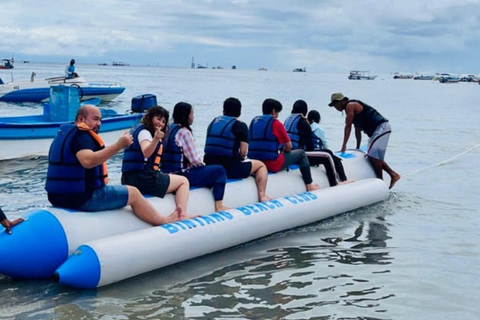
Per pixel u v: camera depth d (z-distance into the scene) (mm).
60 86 13906
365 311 4758
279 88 65500
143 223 5738
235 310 4695
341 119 24500
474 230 7223
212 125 7156
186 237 5691
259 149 7625
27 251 5066
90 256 4965
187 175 6637
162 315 4555
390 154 14438
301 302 4898
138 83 63219
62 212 5312
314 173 8320
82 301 4770
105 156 5043
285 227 6949
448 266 5883
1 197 8398
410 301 4988
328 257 6113
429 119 26234
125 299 4848
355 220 7676
